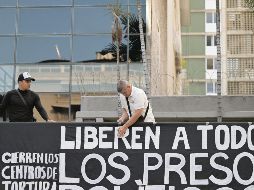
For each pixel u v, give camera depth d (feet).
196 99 125.49
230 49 258.16
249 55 255.91
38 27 161.48
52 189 56.80
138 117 57.16
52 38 160.76
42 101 157.79
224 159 55.93
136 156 56.65
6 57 160.86
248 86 162.30
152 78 140.36
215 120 128.16
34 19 161.79
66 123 57.52
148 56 151.64
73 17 160.86
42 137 57.52
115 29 142.20
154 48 152.46
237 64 250.57
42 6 162.20
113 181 56.54
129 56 153.69
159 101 126.41
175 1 194.08
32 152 57.36
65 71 158.71
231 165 55.83
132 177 56.44
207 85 372.17
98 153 56.95
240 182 55.52
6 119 72.90
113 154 56.80
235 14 268.00
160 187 56.13
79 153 57.11
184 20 235.40
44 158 57.26
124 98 58.65
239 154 55.88
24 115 65.51
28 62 160.15
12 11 162.61
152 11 154.10
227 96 124.67
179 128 56.65
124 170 56.54
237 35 264.11
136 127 57.00
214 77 374.84
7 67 160.56
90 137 57.26
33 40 161.17
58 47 160.25
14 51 160.76
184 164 56.24
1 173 57.16
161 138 56.70
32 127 57.72
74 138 57.31
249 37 261.85
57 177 56.90
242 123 56.13
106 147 56.95
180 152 56.39
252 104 124.06
